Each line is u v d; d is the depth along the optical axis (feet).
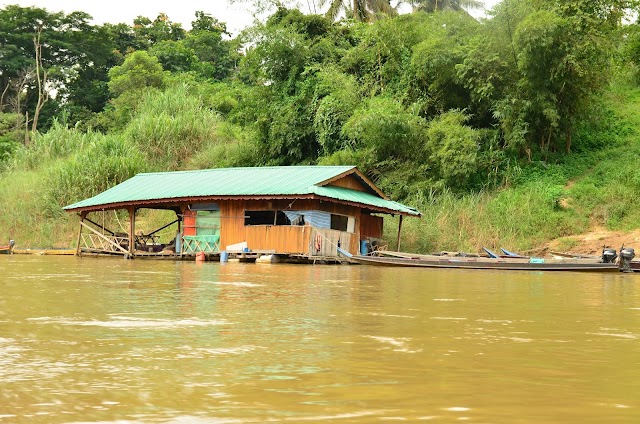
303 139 122.52
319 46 126.00
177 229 105.40
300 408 9.73
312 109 118.73
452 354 14.71
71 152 148.15
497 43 107.76
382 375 12.27
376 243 91.86
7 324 18.89
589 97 106.52
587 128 116.67
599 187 100.89
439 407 9.82
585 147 113.29
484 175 107.65
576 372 12.79
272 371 12.58
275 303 26.43
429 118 115.14
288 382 11.60
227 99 168.25
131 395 10.59
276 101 125.08
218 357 14.07
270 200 81.10
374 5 146.82
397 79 118.52
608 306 28.07
